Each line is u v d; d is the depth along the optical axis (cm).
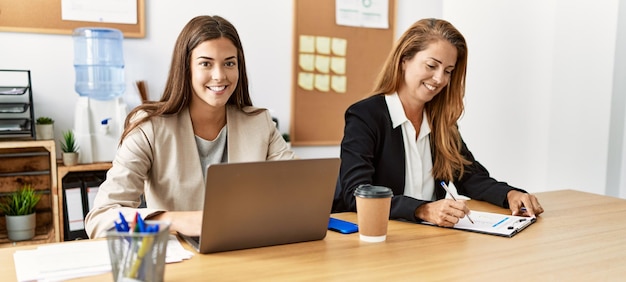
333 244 148
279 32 372
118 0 329
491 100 381
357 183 186
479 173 217
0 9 308
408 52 200
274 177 138
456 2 394
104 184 163
